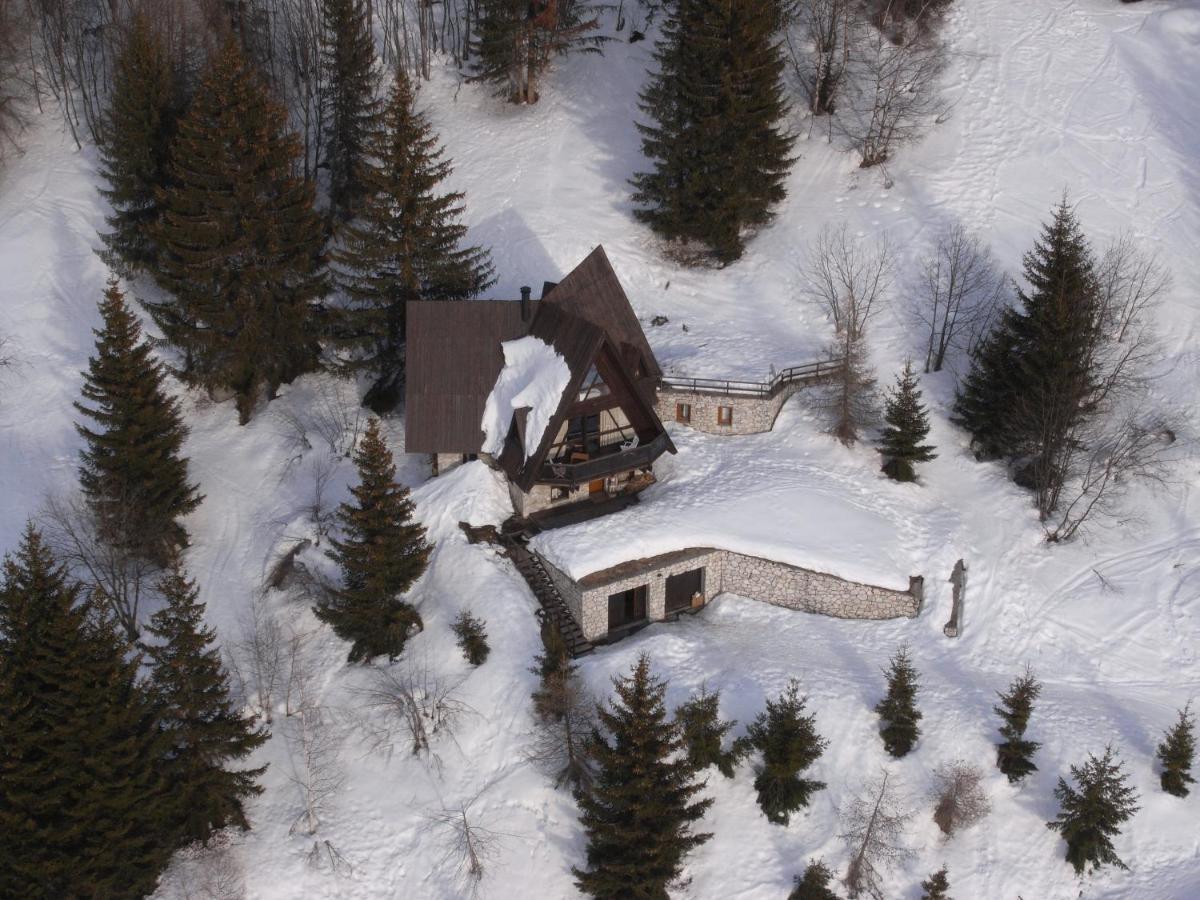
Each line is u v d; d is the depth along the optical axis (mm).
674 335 59750
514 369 50344
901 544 49156
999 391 52219
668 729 37219
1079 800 39781
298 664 46031
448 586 47375
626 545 47250
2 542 49969
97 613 45594
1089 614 48062
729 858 40219
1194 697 45250
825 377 55438
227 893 39406
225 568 50156
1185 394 55031
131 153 56750
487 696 43938
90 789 36156
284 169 53906
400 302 55188
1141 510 51250
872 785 41750
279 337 55250
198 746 39562
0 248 62438
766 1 60562
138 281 60781
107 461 47250
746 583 49125
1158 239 62375
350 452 53906
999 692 44719
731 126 60125
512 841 40594
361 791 42156
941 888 38688
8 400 56156
